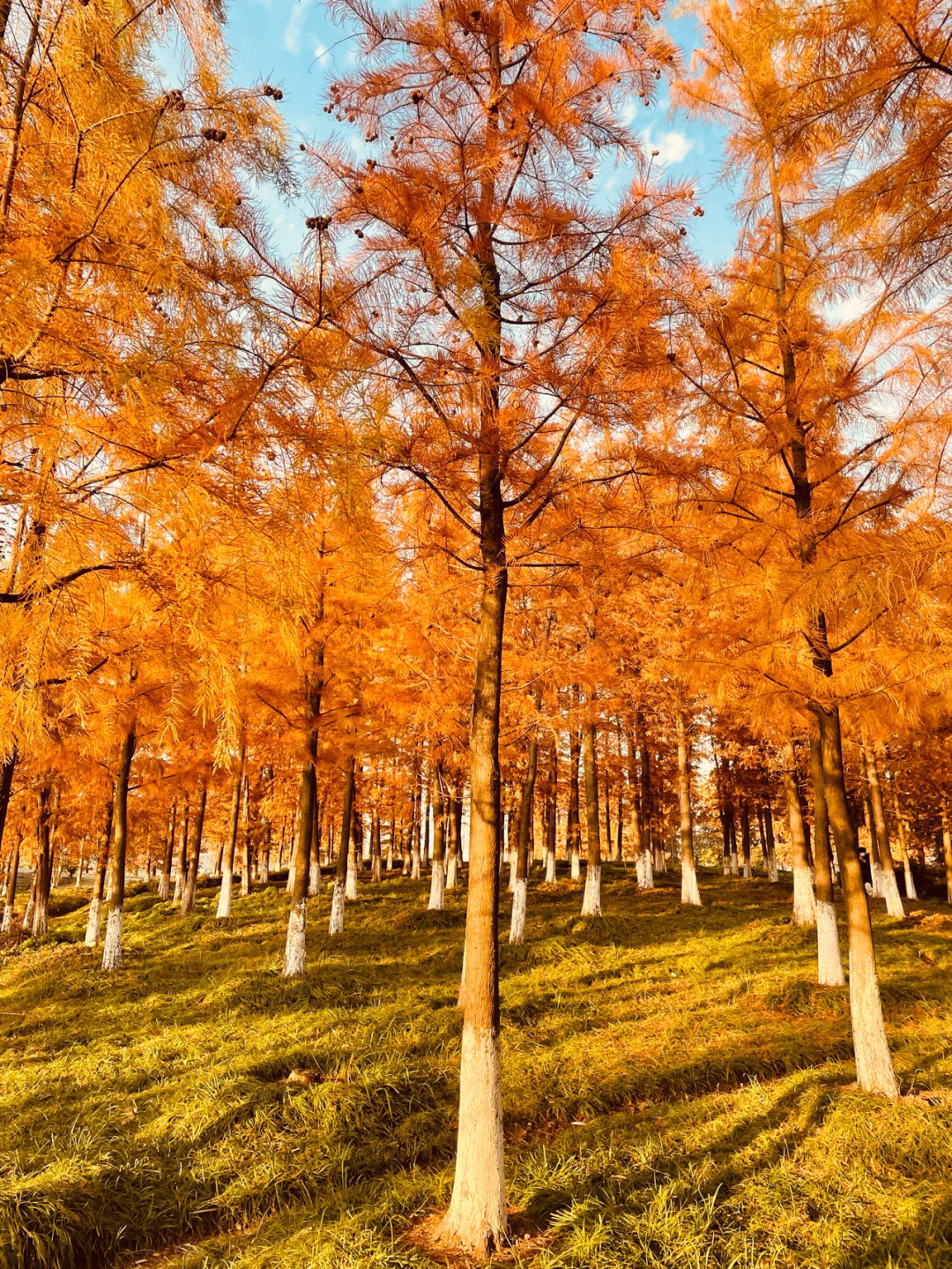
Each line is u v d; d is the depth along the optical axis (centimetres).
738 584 544
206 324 267
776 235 711
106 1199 426
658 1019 761
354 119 448
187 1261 386
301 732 1064
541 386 438
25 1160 461
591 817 1443
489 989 409
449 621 882
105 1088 602
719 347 568
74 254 258
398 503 535
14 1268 363
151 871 3562
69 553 255
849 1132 454
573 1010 813
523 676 982
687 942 1188
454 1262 357
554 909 1555
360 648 1051
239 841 2286
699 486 520
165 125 263
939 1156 427
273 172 285
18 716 246
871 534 451
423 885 2139
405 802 2344
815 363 643
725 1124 489
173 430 283
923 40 280
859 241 369
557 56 426
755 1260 344
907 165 307
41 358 251
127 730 732
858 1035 545
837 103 312
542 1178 434
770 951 1093
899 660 476
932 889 2630
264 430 288
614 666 1083
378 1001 884
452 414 446
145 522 290
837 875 2422
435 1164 482
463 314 359
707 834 3366
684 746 1636
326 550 852
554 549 554
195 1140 498
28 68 259
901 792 2066
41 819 1628
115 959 1121
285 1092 556
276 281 297
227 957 1212
